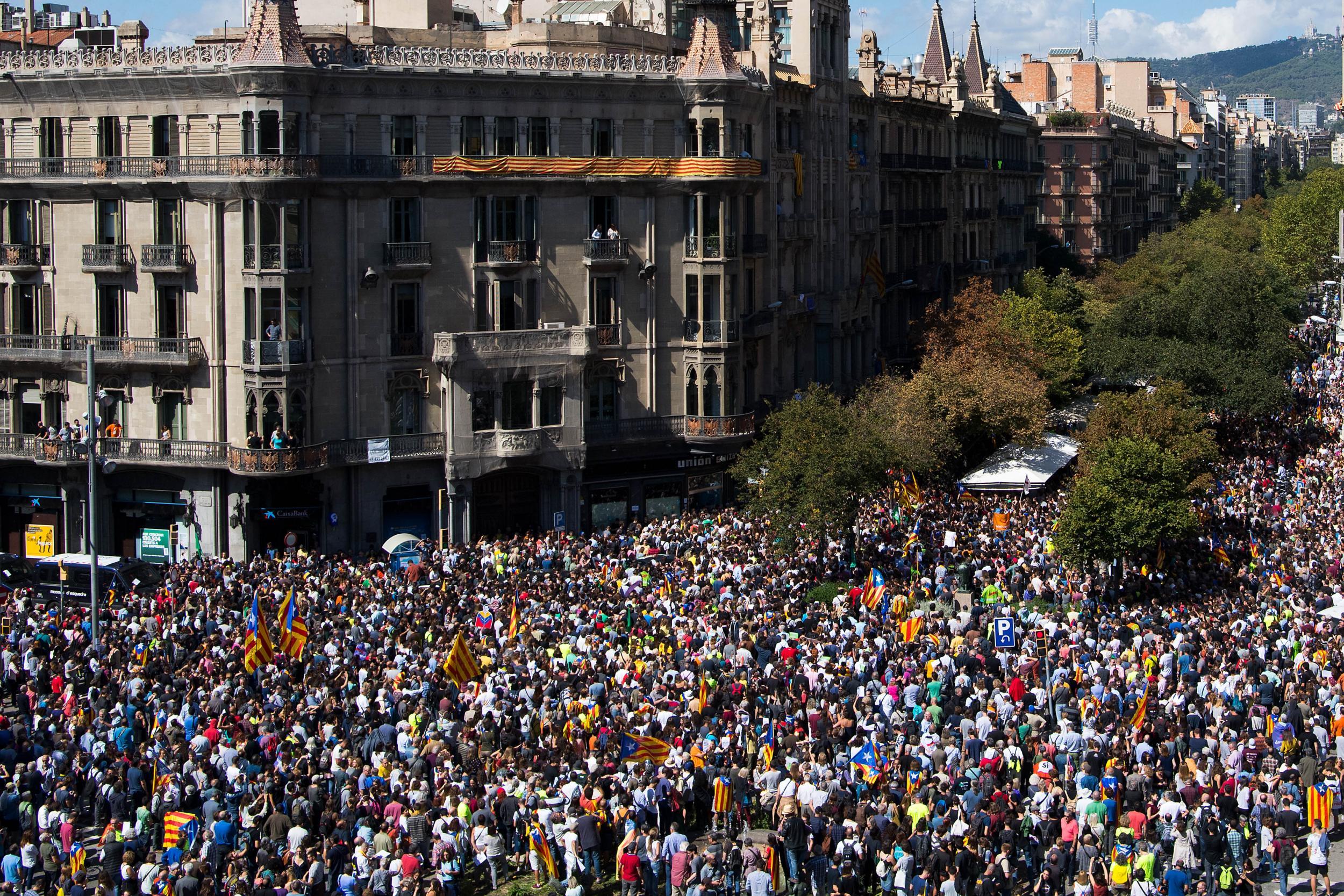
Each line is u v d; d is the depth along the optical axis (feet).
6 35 344.08
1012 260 524.11
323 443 268.21
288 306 264.11
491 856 134.21
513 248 283.79
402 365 276.82
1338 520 268.82
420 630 187.11
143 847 132.36
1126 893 129.08
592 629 188.34
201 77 261.24
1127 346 361.71
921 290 427.74
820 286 362.74
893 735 154.10
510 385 282.15
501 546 249.55
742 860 132.57
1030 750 149.28
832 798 134.62
